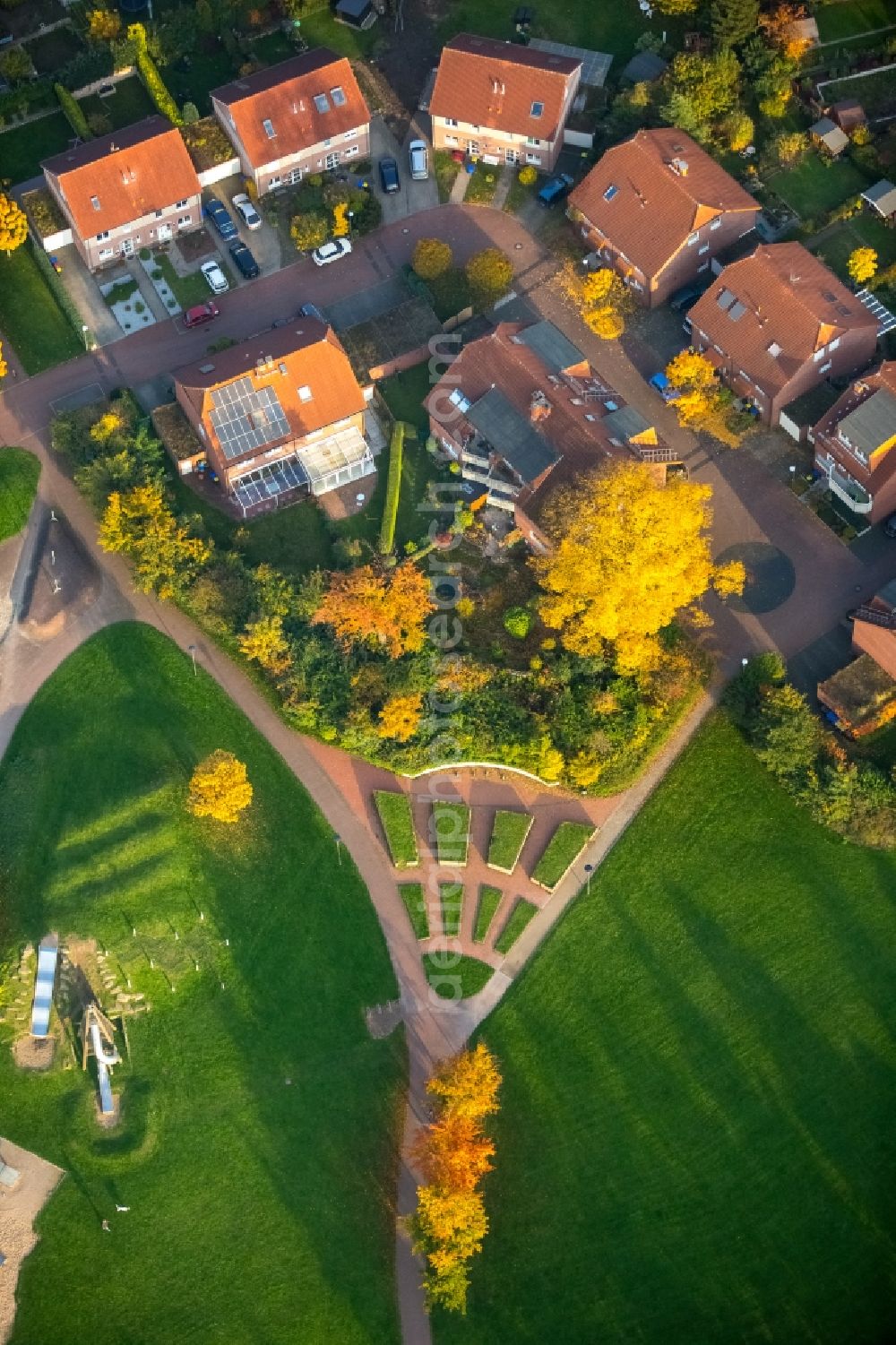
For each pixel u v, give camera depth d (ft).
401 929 424.87
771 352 455.63
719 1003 416.67
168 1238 398.62
